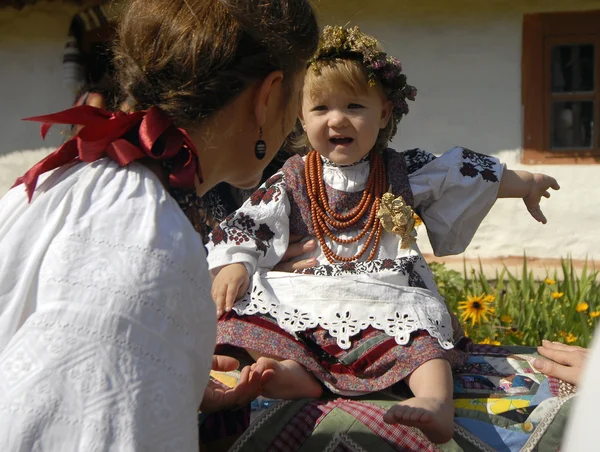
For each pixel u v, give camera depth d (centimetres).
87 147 138
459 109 624
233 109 148
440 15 621
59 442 115
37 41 678
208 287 135
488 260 618
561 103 620
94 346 119
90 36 637
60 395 117
